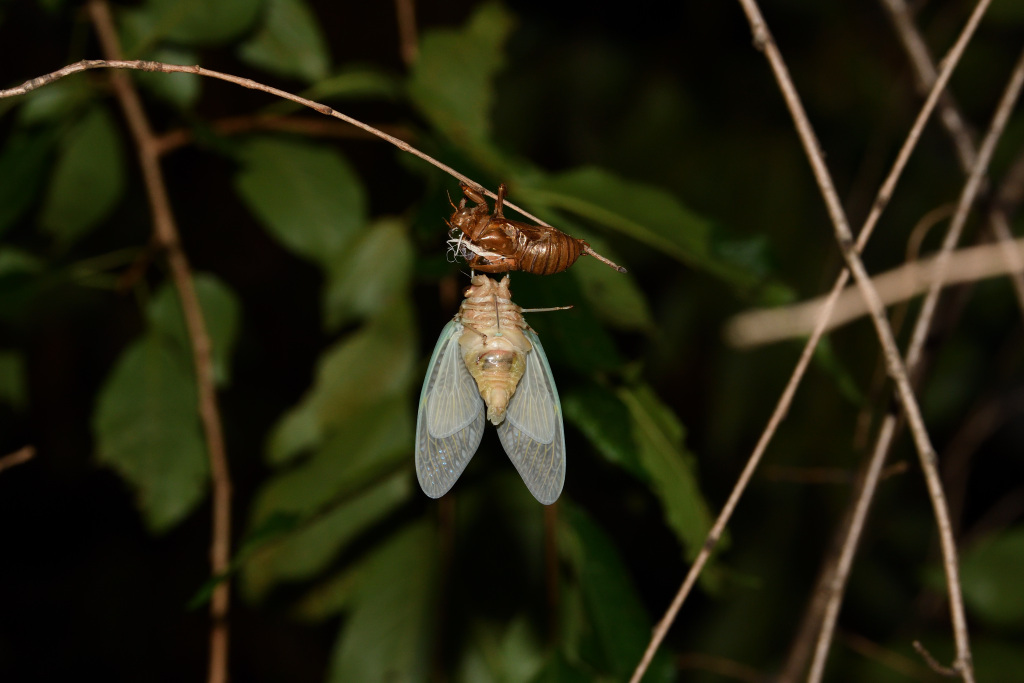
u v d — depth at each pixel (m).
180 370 0.92
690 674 1.05
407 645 0.90
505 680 0.89
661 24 1.21
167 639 1.38
